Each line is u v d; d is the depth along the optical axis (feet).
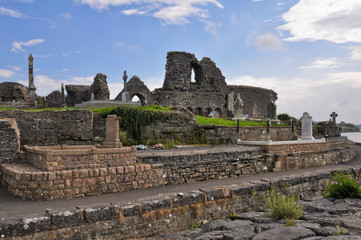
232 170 56.59
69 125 64.80
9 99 152.46
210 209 37.96
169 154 49.85
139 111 72.33
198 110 144.36
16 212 31.78
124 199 38.09
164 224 33.88
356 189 42.16
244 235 27.48
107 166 43.47
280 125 104.99
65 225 27.76
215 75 148.77
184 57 136.98
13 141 47.85
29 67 149.59
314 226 28.63
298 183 48.93
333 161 78.64
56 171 38.42
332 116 110.83
